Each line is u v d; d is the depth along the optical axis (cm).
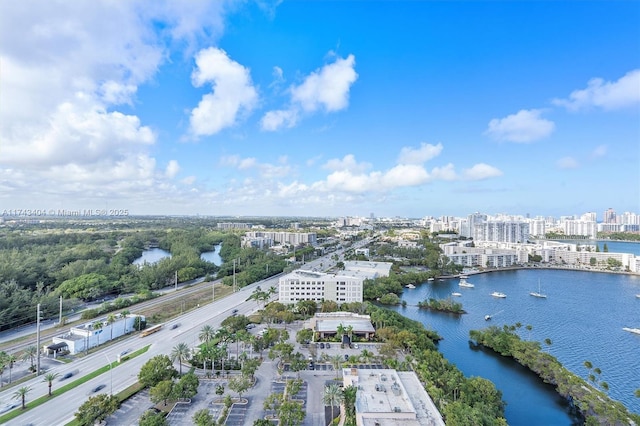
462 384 12550
